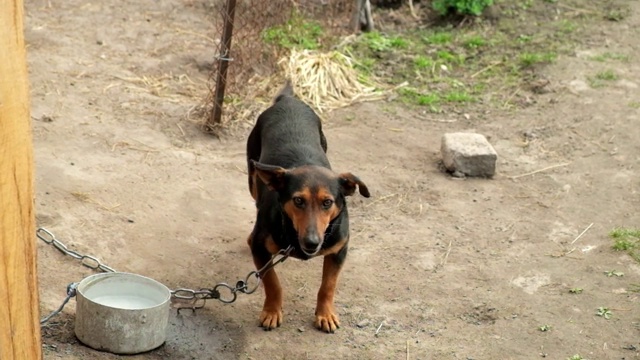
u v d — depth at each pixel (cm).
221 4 635
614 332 451
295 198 427
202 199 503
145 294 436
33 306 363
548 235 499
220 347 436
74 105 546
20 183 355
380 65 613
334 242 438
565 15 657
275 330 446
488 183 532
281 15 611
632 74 607
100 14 622
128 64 585
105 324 421
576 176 536
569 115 576
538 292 469
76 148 519
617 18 653
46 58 577
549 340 447
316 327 449
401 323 454
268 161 459
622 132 563
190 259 473
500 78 606
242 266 473
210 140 543
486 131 567
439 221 506
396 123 570
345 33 631
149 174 512
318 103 576
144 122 544
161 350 430
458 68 614
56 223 476
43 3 625
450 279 475
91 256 464
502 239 497
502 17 653
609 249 490
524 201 520
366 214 508
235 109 557
